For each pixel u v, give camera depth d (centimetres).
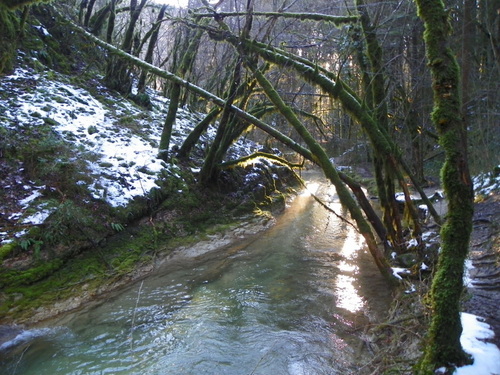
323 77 757
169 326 534
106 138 963
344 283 680
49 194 699
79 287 609
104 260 673
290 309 585
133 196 809
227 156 1273
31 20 1276
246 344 490
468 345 367
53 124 889
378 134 723
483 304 486
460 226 322
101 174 810
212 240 874
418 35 930
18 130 797
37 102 955
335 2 989
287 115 769
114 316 559
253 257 816
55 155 782
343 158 2077
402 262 682
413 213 731
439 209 1005
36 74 1099
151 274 705
